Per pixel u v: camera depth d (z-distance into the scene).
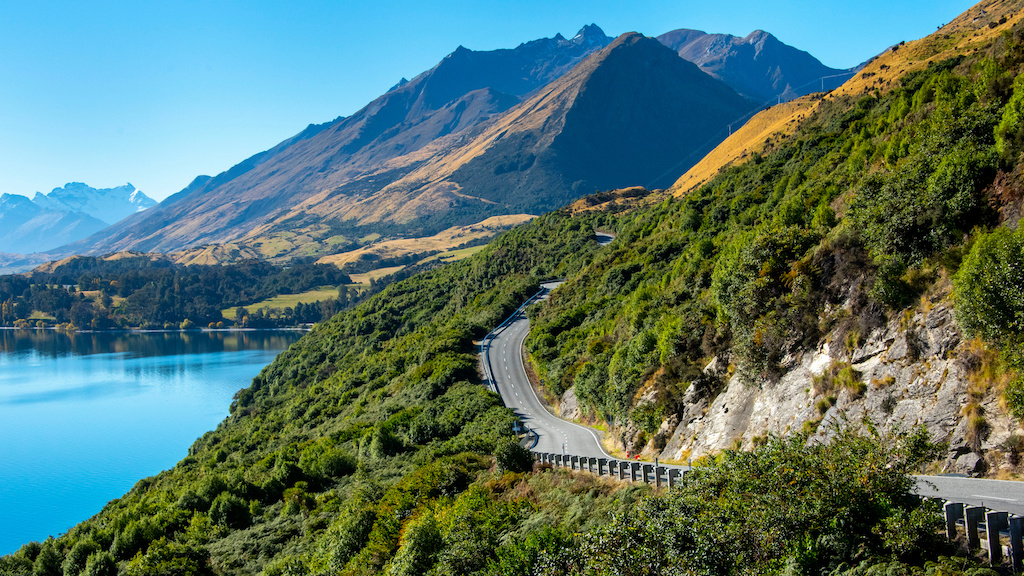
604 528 19.28
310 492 54.22
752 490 17.48
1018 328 22.06
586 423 60.09
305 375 140.38
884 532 15.35
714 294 42.91
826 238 34.56
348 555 34.47
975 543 14.78
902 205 29.33
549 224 178.50
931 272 27.30
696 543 17.11
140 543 47.47
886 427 25.61
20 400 179.38
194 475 77.25
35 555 53.38
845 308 30.69
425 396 77.62
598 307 87.50
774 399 32.25
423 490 37.47
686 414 39.72
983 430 22.16
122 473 119.44
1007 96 35.88
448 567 24.27
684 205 103.62
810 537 16.11
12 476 117.75
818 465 16.94
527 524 25.55
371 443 59.84
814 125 143.00
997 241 23.31
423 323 142.88
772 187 83.06
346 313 181.88
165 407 170.12
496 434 54.16
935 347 25.30
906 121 51.97
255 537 46.28
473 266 169.50
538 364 81.19
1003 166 27.39
